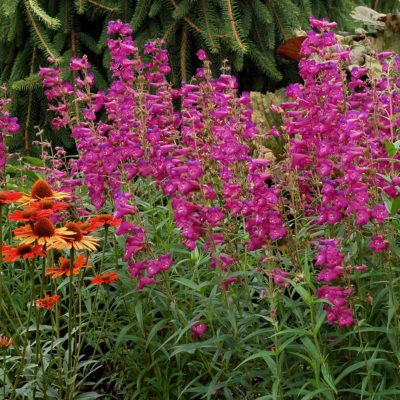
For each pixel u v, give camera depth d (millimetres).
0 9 8219
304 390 3887
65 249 5352
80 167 5012
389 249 4027
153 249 4906
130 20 8289
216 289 4387
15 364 4641
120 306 5207
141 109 4715
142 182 5480
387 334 3932
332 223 4023
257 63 8422
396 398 4133
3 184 5777
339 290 3932
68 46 8375
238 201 4371
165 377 4727
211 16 8008
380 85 4703
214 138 4844
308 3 8641
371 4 12266
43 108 8438
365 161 4078
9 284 5523
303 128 4379
